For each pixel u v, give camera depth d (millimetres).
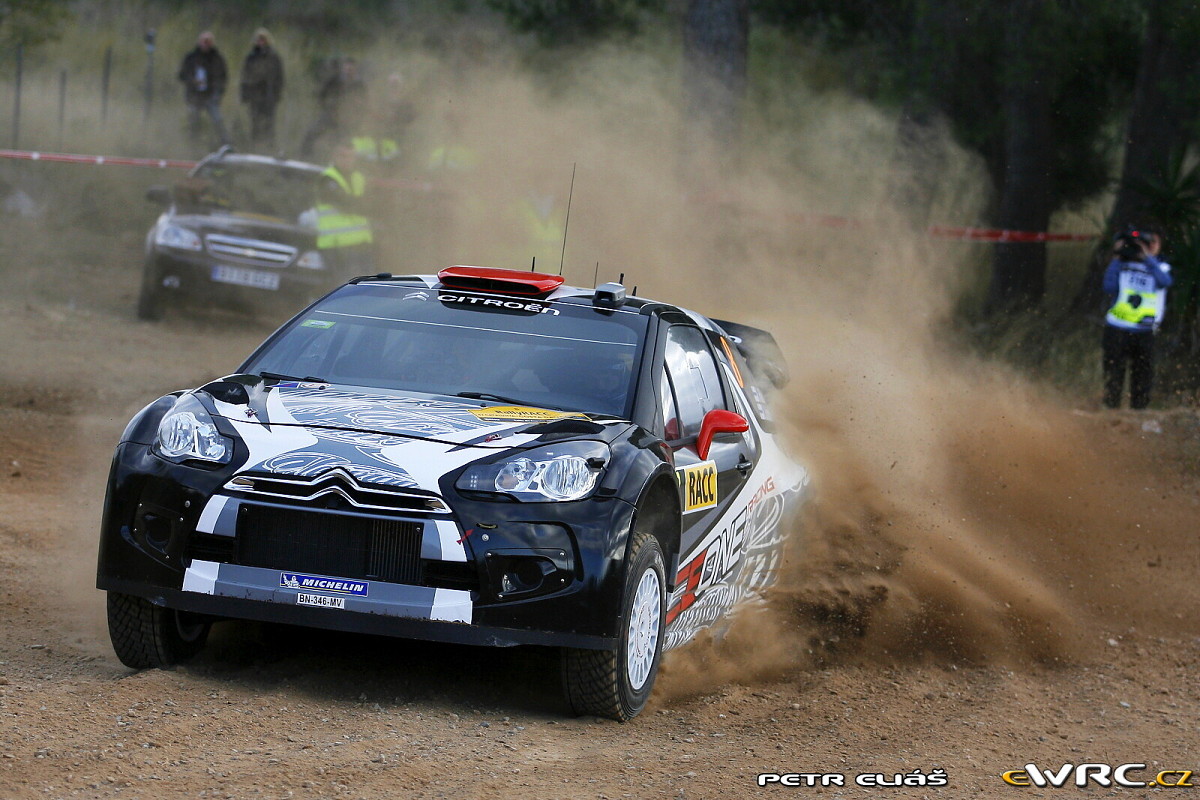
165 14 105625
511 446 19234
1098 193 80750
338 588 18328
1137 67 73562
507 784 16609
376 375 22031
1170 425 41938
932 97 74500
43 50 93375
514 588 18406
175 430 19328
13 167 82875
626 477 19266
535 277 24516
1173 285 59031
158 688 19062
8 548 28906
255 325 64750
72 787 15328
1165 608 30250
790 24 84438
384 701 19625
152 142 87688
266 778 16078
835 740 20359
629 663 19594
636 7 83188
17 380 47844
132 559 18969
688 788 17125
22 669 20188
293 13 107812
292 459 18641
